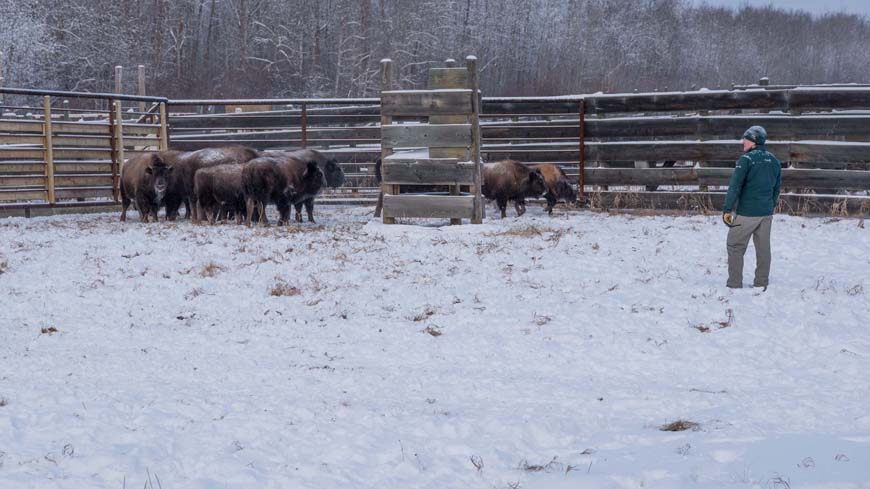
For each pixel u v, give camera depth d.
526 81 86.50
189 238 14.95
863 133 16.56
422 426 5.50
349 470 4.72
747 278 10.73
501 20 86.44
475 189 15.70
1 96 54.09
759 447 4.72
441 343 8.23
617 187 21.28
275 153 18.23
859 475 4.14
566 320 8.85
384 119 15.91
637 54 101.50
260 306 10.02
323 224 17.23
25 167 19.19
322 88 67.50
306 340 8.52
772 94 17.38
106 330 9.06
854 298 9.20
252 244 14.14
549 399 6.21
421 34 75.00
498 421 5.53
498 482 4.50
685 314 8.90
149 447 5.09
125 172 18.14
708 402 6.00
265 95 65.31
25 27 56.75
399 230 15.20
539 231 14.69
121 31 63.66
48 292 10.86
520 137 19.94
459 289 10.48
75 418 5.75
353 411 5.88
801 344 7.77
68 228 16.77
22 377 7.09
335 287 10.83
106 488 4.48
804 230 14.20
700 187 18.39
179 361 7.71
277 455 5.02
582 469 4.61
